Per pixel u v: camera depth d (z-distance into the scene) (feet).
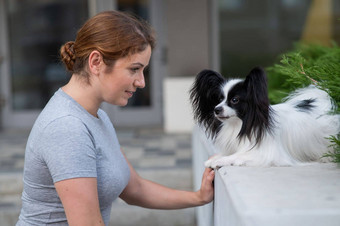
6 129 23.95
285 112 6.11
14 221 12.82
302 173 4.99
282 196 4.00
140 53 5.14
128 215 12.84
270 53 22.61
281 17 22.44
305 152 6.05
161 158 16.35
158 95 24.41
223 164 5.76
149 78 24.31
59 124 4.96
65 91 5.35
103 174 5.30
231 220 4.08
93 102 5.35
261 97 5.58
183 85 21.91
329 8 22.25
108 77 5.16
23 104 24.31
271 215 3.55
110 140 5.63
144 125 24.31
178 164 15.33
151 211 12.84
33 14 23.70
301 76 6.42
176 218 12.82
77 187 4.85
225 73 22.76
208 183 6.07
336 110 5.79
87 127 5.16
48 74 24.12
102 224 5.01
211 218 7.06
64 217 5.32
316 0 22.27
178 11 21.86
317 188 4.26
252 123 5.76
